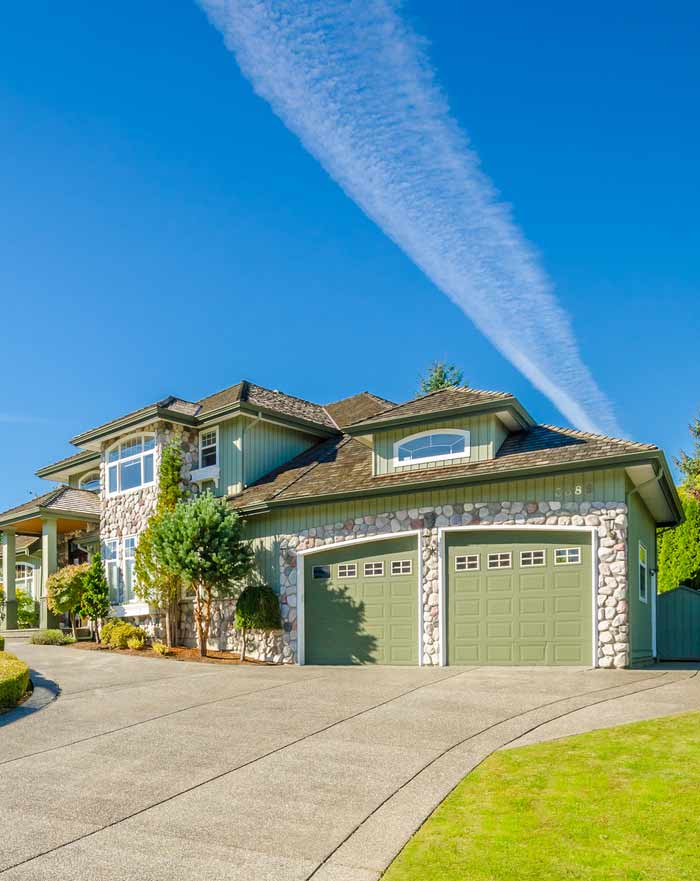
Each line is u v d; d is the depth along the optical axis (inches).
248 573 745.0
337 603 682.2
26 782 297.0
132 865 214.8
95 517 1031.6
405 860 212.2
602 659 555.2
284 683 526.3
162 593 802.2
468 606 611.2
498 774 285.4
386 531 657.6
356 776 295.0
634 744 313.6
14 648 815.7
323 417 958.4
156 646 754.2
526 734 348.8
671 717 362.9
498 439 646.5
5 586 1076.5
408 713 405.4
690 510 882.8
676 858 202.7
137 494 874.8
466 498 621.3
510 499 602.9
